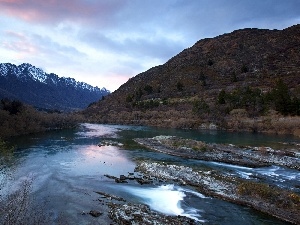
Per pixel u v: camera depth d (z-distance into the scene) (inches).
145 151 1946.4
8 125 2549.2
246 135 2910.9
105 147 2103.8
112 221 816.3
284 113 3599.9
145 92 6446.9
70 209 898.1
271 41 7327.8
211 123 3730.3
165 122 4099.4
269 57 6505.9
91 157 1717.5
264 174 1347.2
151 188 1128.8
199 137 2723.9
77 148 2023.9
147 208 918.4
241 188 1034.7
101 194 1047.6
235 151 1875.0
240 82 5570.9
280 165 1549.0
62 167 1437.0
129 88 7253.9
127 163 1568.7
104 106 6195.9
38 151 1847.9
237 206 954.7
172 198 1023.0
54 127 3383.4
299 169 1457.9
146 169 1411.2
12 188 1035.9
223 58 7185.0
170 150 1930.4
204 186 1132.5
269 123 3366.1
